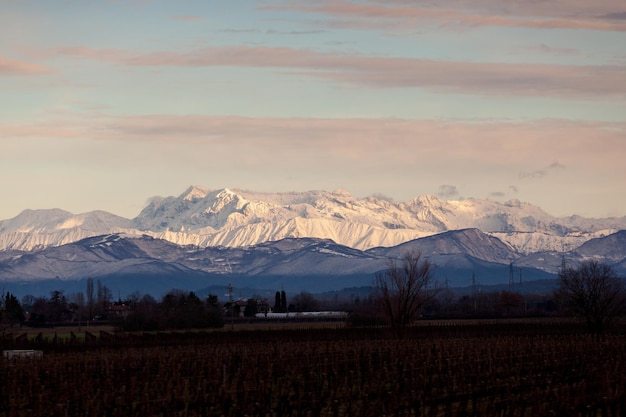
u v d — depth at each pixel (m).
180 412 122.25
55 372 153.88
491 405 124.50
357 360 164.62
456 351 186.62
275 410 126.06
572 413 115.69
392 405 121.88
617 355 173.50
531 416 115.19
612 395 121.00
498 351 185.38
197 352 189.38
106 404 126.94
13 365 164.25
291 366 167.75
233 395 132.25
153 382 145.00
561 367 164.50
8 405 127.56
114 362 170.25
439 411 123.69
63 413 121.50
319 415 120.25
